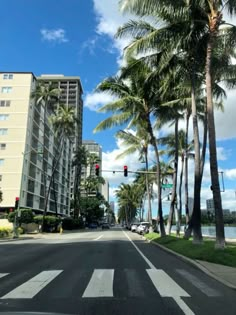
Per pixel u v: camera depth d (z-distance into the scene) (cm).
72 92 13225
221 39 1816
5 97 7744
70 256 1722
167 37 1841
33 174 8319
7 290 881
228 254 1404
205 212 7700
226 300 783
